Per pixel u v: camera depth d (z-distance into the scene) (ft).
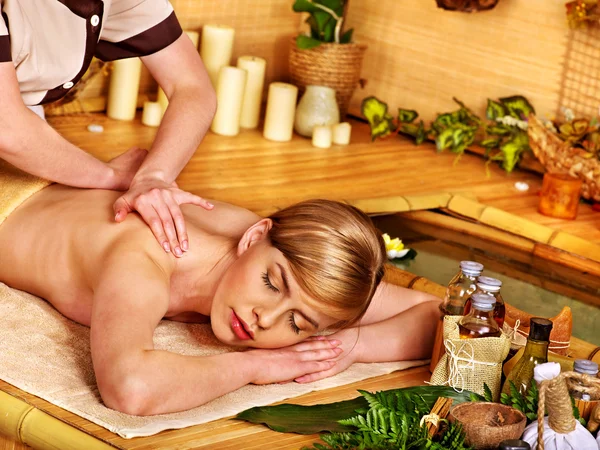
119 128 13.46
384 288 7.54
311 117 14.51
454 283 6.77
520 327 7.29
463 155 14.51
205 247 6.97
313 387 6.58
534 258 10.68
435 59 15.46
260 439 5.74
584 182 12.53
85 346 6.73
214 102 7.82
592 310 9.21
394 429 5.53
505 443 5.01
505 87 14.73
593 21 13.53
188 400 5.91
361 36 16.33
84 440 5.43
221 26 14.76
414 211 11.53
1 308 6.98
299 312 6.37
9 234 7.26
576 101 13.99
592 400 5.65
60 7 6.87
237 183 11.60
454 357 6.37
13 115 6.62
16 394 5.93
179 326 7.27
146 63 7.83
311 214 6.38
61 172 7.11
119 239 6.65
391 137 15.17
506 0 14.47
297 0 14.88
